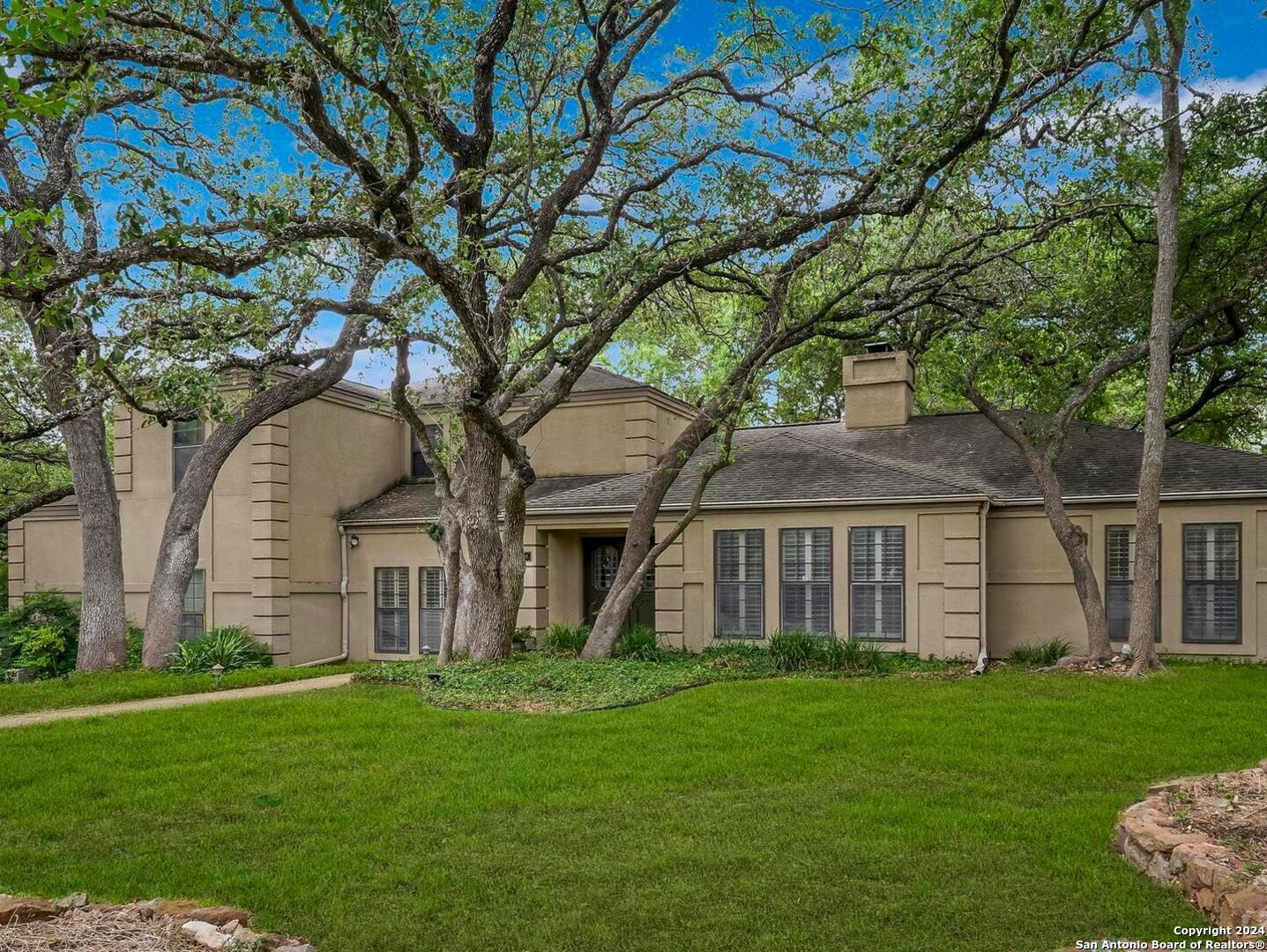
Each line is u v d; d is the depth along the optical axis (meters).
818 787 7.53
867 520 16.39
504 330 14.48
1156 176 14.23
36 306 9.22
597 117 14.23
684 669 14.07
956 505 15.74
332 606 21.05
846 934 4.90
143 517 21.20
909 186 12.95
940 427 19.97
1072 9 12.89
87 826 6.93
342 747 9.19
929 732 9.34
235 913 4.90
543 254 14.18
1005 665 15.20
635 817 6.86
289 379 18.72
